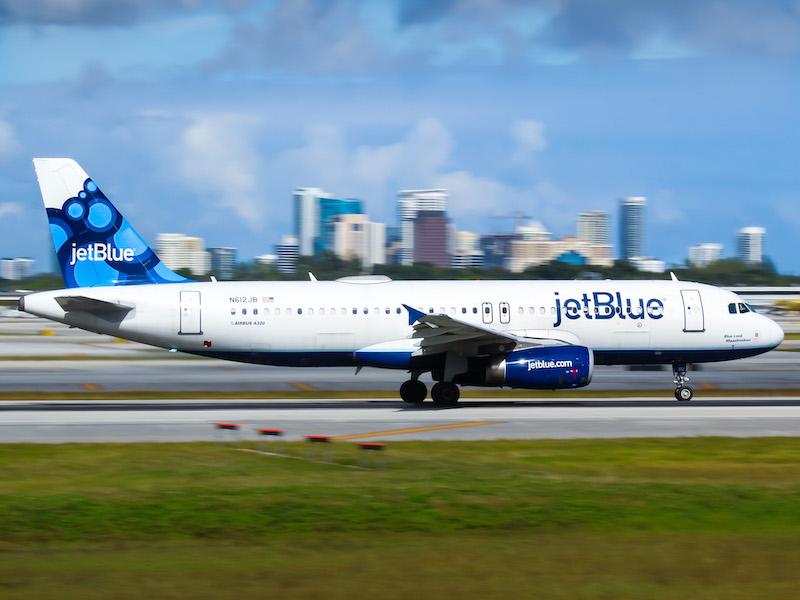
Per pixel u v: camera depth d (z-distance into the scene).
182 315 145.88
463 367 142.62
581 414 134.00
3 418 129.62
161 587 52.72
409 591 52.16
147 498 76.12
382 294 149.62
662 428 120.62
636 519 70.25
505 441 109.81
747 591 52.56
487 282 153.88
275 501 75.06
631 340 151.25
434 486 81.06
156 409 140.62
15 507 73.12
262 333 146.50
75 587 52.66
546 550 61.31
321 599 50.75
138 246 150.50
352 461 95.12
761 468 92.75
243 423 124.69
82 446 105.12
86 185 149.38
